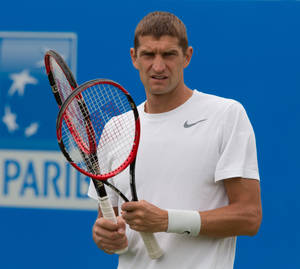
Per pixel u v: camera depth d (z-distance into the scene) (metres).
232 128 9.77
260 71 19.16
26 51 19.84
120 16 19.67
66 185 19.78
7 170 19.88
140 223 9.22
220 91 19.25
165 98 10.13
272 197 19.05
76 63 19.73
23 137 19.88
